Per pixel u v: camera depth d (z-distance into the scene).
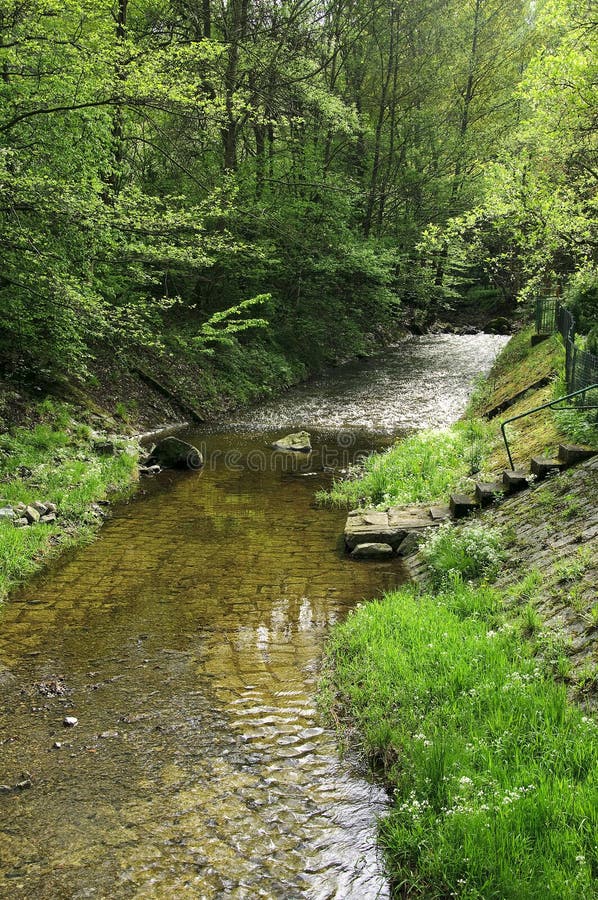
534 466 9.18
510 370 18.05
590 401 9.92
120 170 17.48
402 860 4.01
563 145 14.89
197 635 6.90
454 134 34.44
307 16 25.77
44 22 13.51
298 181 25.38
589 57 13.30
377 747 5.02
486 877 3.64
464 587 7.25
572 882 3.44
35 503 10.34
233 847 4.14
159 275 21.55
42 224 12.88
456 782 4.31
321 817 4.39
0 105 12.45
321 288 27.67
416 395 21.73
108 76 13.34
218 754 5.04
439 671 5.70
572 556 6.77
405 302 40.53
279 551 9.35
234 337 22.73
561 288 20.31
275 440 16.61
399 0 28.81
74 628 7.04
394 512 10.12
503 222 16.53
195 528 10.36
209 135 21.44
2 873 3.92
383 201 32.94
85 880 3.88
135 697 5.79
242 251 21.19
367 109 34.12
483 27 34.31
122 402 16.92
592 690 5.00
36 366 15.16
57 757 5.00
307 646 6.70
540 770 4.25
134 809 4.46
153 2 20.73
